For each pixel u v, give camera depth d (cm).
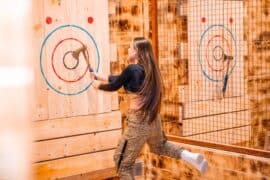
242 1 456
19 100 43
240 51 458
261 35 473
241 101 458
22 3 43
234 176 347
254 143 466
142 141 320
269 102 479
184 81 420
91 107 385
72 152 372
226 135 443
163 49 412
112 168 402
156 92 315
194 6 422
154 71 317
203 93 429
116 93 404
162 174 414
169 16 414
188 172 387
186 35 420
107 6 394
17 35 43
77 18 372
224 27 445
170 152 336
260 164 326
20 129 43
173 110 416
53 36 355
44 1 347
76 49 372
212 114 434
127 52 414
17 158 43
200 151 377
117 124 405
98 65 389
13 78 43
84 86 379
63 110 365
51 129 357
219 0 438
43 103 350
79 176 378
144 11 425
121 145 324
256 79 471
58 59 360
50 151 356
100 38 390
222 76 443
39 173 349
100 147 392
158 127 326
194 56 424
